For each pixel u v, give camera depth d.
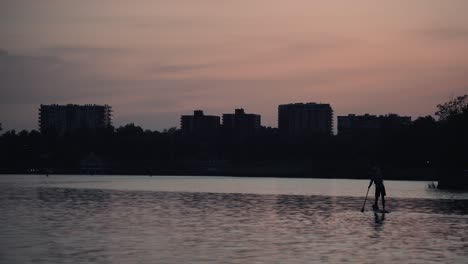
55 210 45.28
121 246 26.27
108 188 94.81
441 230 32.44
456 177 103.75
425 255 24.17
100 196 66.56
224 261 22.70
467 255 24.19
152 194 72.75
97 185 113.19
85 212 43.66
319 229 33.03
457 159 123.50
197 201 58.00
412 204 54.19
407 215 41.94
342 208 48.94
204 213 43.38
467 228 33.38
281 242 27.72
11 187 98.12
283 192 83.44
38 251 24.75
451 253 24.66
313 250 25.39
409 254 24.41
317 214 42.88
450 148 124.06
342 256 23.89
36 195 68.44
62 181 150.38
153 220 37.84
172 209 47.06
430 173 196.00
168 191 83.00
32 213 42.53
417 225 35.03
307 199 62.94
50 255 23.80
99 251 24.83
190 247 26.08
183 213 43.28
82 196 66.38
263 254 24.30
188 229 32.84
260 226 34.47
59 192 77.19
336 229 33.00
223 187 106.06
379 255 24.16
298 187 109.69
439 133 131.38
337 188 104.12
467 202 57.31
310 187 110.00
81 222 36.28
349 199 63.16
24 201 56.31
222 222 36.75
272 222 36.78
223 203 55.12
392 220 38.16
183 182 146.50
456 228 33.41
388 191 90.06
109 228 33.06
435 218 39.56
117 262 22.34
